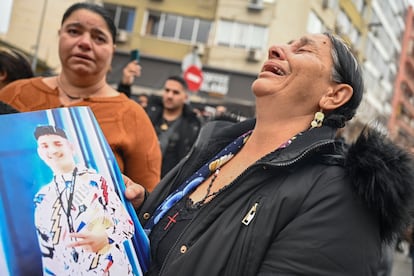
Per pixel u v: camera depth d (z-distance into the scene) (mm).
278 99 1377
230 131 1652
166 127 3723
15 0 8375
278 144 1374
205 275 1134
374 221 1145
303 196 1165
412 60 36719
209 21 15797
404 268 5820
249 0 15531
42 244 1035
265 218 1154
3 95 1985
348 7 19188
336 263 1082
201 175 1510
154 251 1353
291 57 1375
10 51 2488
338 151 1272
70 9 1933
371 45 23359
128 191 1300
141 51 15438
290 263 1096
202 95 14656
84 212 1132
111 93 1987
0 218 1019
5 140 1118
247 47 15461
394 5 26969
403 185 1117
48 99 1915
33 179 1103
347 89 1363
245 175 1242
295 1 15477
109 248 1144
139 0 15789
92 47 1872
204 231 1226
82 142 1239
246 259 1135
